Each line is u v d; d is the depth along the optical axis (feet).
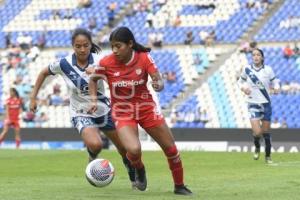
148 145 302.04
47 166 189.67
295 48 355.97
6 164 198.59
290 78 342.03
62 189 113.91
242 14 385.91
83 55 111.04
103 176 102.58
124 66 98.68
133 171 112.06
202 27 386.32
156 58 374.43
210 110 335.47
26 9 422.00
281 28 373.40
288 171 154.10
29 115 351.05
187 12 395.75
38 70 384.27
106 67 99.76
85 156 238.07
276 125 320.50
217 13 390.63
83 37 110.01
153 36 387.14
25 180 138.21
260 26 378.32
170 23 393.91
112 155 242.17
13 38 407.03
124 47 96.78
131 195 102.27
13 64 387.55
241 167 171.73
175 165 101.45
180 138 302.25
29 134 327.26
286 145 283.59
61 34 405.39
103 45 383.86
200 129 299.79
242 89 190.60
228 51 367.04
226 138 294.46
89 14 411.54
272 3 386.32
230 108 334.24
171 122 332.80
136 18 402.72
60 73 114.62
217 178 136.67
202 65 362.74
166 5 402.72
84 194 104.47
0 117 359.46
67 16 412.57
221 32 380.37
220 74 354.54
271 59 355.56
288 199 95.40
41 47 399.85
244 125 326.44
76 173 162.71
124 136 100.01
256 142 197.88
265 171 155.12
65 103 353.31
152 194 103.76
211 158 217.97
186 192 102.47
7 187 119.03
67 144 320.50
